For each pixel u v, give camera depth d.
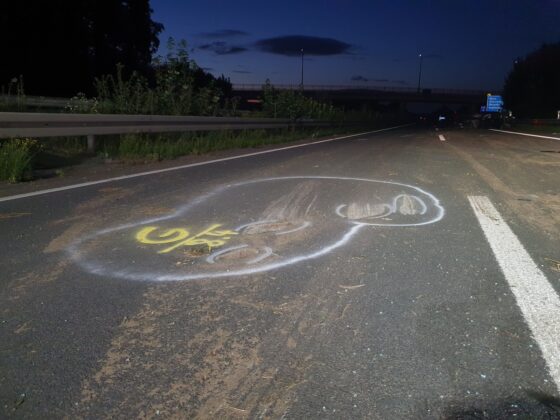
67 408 2.26
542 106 61.03
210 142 14.66
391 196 7.11
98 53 37.44
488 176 9.40
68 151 11.08
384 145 17.48
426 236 5.01
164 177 8.73
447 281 3.77
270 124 20.94
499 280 3.79
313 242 4.75
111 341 2.86
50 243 4.68
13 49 29.80
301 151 14.24
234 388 2.41
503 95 76.00
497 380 2.46
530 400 2.30
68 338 2.89
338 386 2.42
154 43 43.00
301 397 2.34
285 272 3.95
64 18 31.27
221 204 6.43
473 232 5.17
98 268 4.03
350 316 3.17
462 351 2.73
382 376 2.50
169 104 16.44
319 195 7.10
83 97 15.05
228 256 4.32
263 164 10.80
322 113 30.97
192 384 2.44
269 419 2.19
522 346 2.79
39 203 6.43
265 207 6.26
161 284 3.70
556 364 2.60
